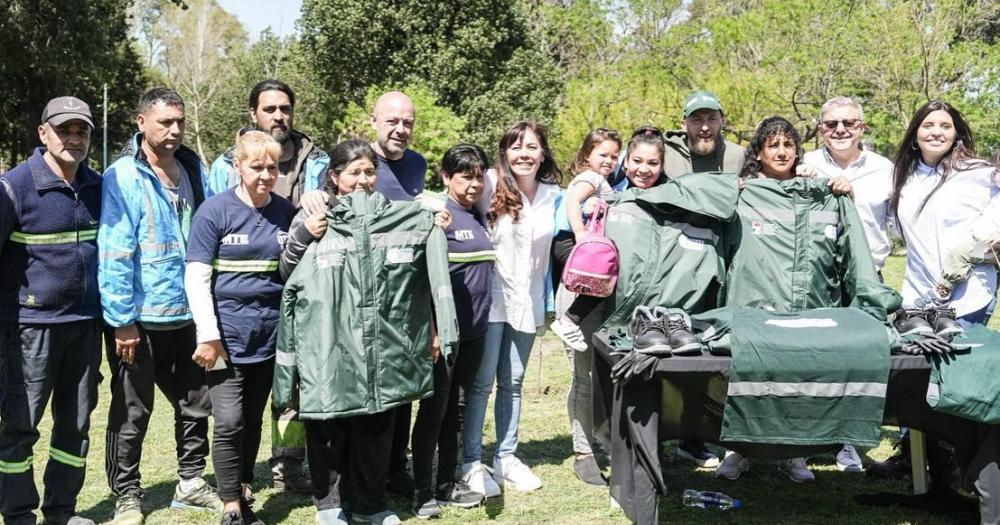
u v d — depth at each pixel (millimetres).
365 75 26453
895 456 5168
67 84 23547
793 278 4242
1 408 4145
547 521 4426
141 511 4500
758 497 4797
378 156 4832
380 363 4012
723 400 3799
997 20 26000
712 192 4129
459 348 4531
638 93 23031
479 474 4742
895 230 5117
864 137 23344
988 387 3604
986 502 3811
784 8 22875
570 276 4180
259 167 4078
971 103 22516
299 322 3988
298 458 4836
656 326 3775
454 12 25984
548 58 30812
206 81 40562
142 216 4230
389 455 4324
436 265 4004
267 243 4188
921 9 22016
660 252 4180
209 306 4066
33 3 22266
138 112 4316
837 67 22094
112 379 4449
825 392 3609
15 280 3996
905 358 3699
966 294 4523
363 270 3982
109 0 25312
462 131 20297
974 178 4602
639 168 4605
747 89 22156
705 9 33219
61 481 4227
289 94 4891
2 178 3941
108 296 4133
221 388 4164
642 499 3816
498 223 4711
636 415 3807
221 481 4156
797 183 4277
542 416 6598
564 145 22938
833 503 4672
